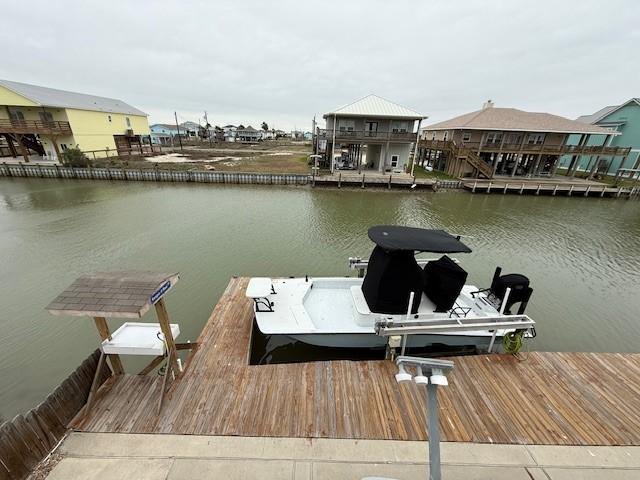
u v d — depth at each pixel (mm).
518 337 5184
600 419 4039
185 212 17922
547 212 20203
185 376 4547
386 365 4914
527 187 25094
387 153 30109
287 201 21312
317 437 3652
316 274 10477
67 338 7051
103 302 3629
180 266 10852
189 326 7496
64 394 3668
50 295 8883
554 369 4934
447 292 5566
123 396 4102
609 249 13883
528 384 4609
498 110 32188
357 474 3254
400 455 3477
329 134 28391
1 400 5457
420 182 25828
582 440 3732
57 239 13164
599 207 21891
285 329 5453
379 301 5484
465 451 3549
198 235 14039
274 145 71250
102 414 3826
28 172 26219
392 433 3736
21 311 8062
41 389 5715
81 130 31609
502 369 4910
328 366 4836
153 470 3213
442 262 5883
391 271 5227
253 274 10367
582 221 18312
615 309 8930
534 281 10648
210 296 8875
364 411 4039
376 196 23578
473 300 6449
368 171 31172
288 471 3258
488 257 12688
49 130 28672
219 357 5012
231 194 23031
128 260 11250
